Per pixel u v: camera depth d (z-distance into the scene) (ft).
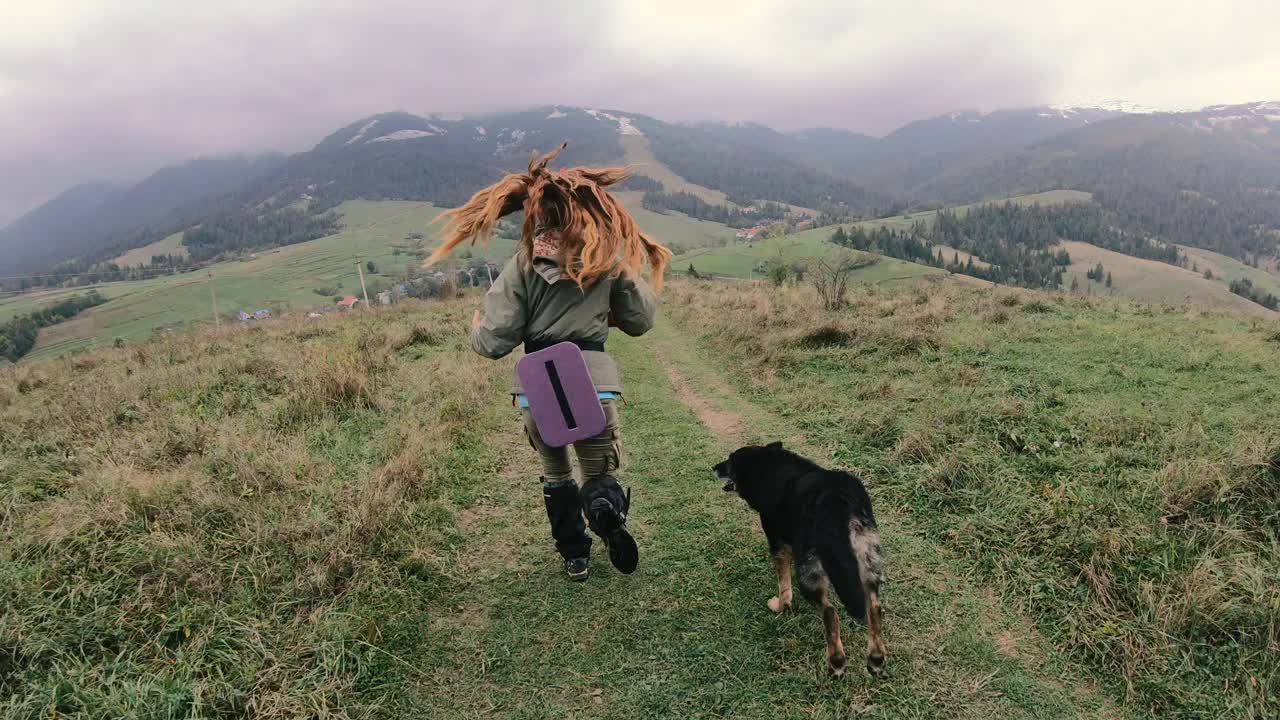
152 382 25.76
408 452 16.21
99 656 9.07
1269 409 17.37
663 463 17.31
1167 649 8.95
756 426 20.15
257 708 8.32
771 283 74.49
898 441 16.56
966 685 8.75
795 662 9.21
